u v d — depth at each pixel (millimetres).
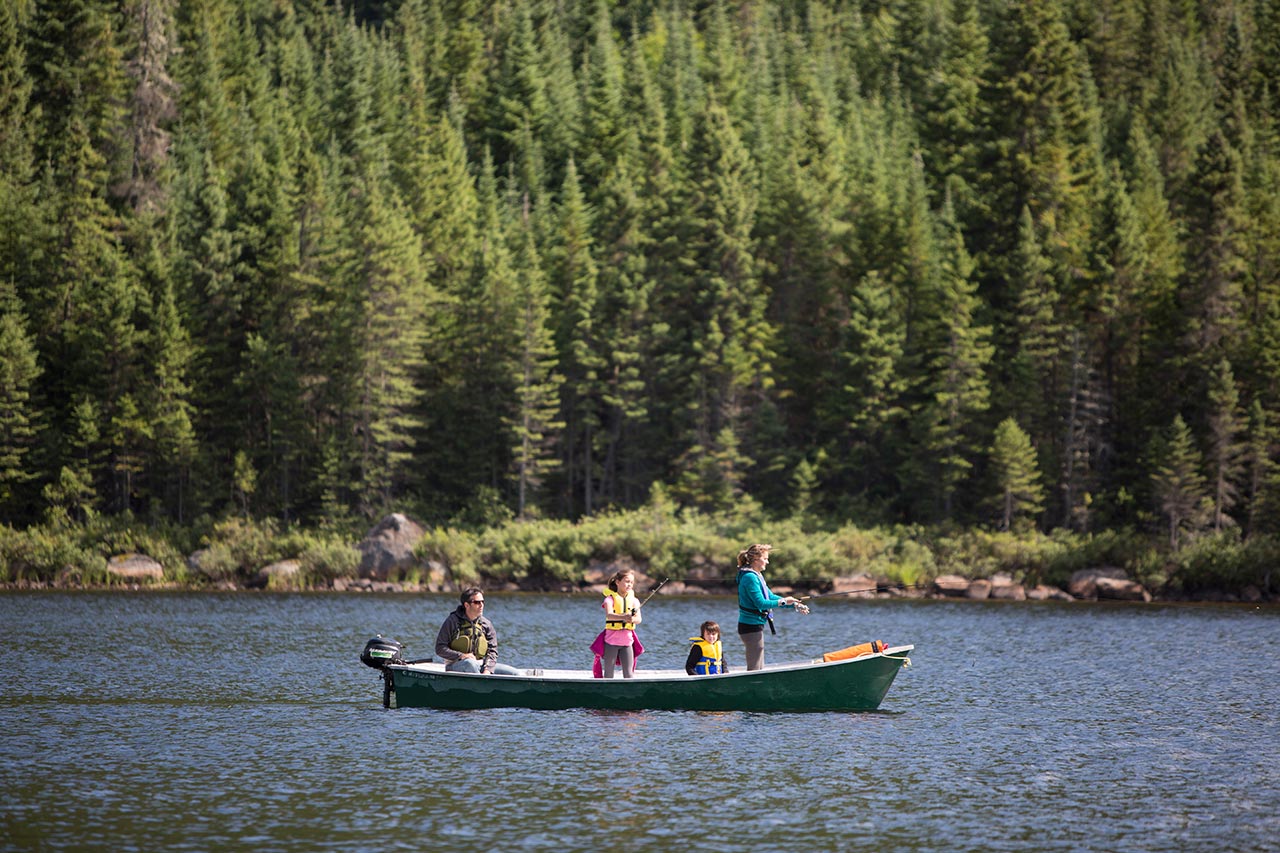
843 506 116250
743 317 124125
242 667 41938
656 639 54969
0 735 28781
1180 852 19906
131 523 103750
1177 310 112188
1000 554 100188
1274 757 27078
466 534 104938
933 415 111750
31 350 110000
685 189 127000
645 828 20984
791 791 23609
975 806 22609
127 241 125062
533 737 28656
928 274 122188
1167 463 100125
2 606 71938
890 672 32344
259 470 116125
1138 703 35000
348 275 119875
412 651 48000
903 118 193875
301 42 199500
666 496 112250
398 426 120875
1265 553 93938
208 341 117750
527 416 115125
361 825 21000
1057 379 116125
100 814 21578
